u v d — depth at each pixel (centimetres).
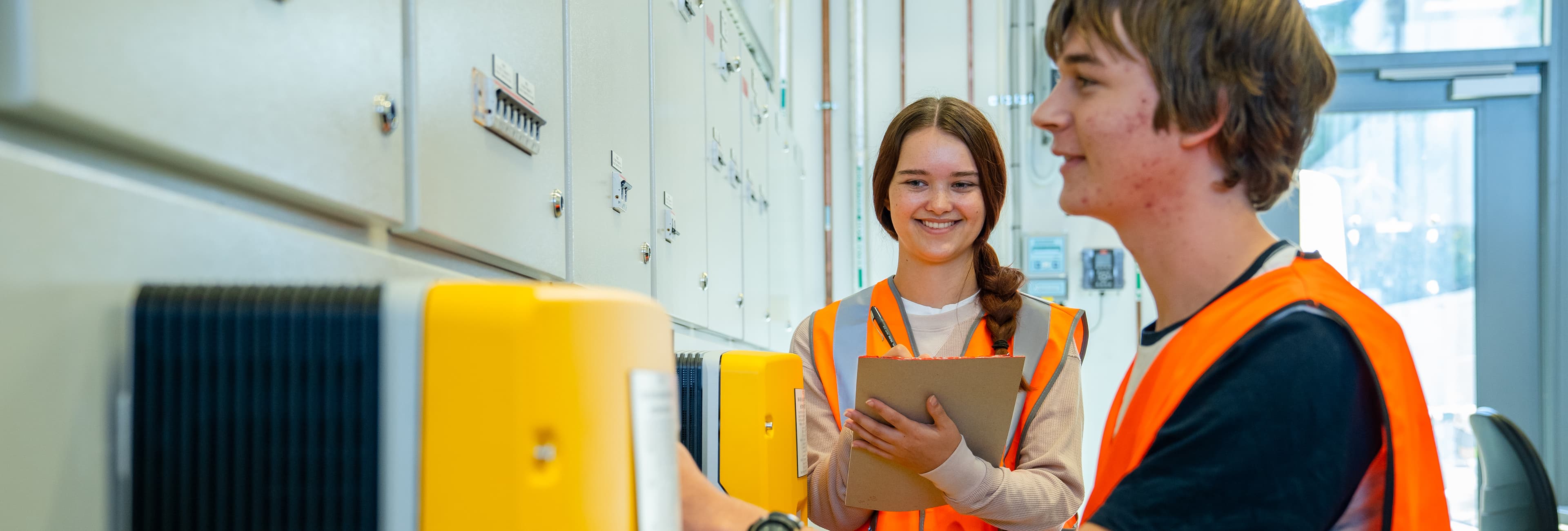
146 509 51
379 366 49
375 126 74
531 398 48
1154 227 62
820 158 434
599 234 131
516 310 48
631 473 52
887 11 438
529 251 105
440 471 48
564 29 118
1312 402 51
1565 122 416
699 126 205
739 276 258
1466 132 429
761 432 122
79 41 45
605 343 51
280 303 51
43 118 44
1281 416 51
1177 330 61
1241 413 52
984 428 115
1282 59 57
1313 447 51
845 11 437
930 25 437
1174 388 56
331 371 50
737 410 123
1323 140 432
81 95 45
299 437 50
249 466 51
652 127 163
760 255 299
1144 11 58
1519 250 423
